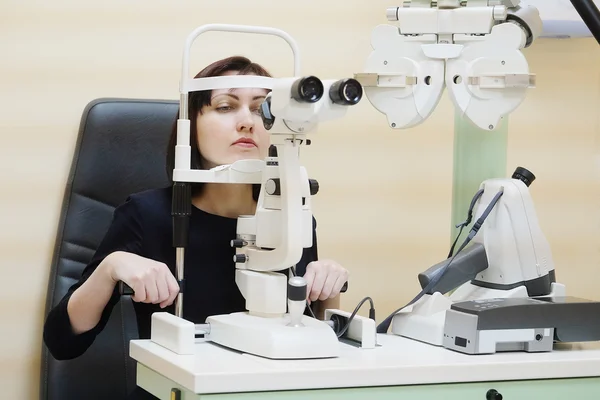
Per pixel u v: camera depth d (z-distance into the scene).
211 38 2.45
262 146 1.77
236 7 2.45
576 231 2.71
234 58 1.85
